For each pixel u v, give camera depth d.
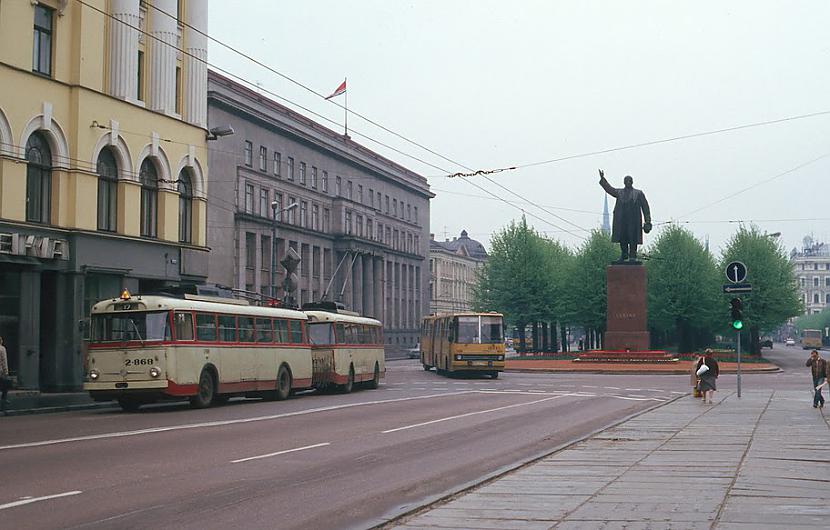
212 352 28.02
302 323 34.41
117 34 37.22
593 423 23.62
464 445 18.06
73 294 34.75
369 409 27.33
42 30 34.19
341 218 91.50
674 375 54.03
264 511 10.66
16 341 32.75
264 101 77.00
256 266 75.69
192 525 9.75
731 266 32.88
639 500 11.05
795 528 9.15
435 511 10.38
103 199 37.00
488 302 90.50
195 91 42.41
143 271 38.56
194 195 42.59
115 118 37.00
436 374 57.34
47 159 34.50
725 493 11.54
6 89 32.09
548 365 59.56
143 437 18.47
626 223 58.94
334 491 12.20
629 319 58.38
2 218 31.88
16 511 10.27
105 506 10.70
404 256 110.50
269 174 78.25
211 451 16.20
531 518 9.91
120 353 26.17
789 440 18.67
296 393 37.41
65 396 32.69
